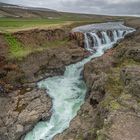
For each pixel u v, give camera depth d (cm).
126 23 8188
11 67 3562
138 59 3128
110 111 1967
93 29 6138
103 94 2573
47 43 4600
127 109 1962
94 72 3394
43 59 4034
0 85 3281
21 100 3019
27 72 3688
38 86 3534
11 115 2716
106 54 3925
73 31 5500
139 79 2284
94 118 2291
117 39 5622
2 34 4053
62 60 4266
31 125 2602
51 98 3148
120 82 2550
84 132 2206
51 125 2623
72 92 3338
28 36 4412
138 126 1766
